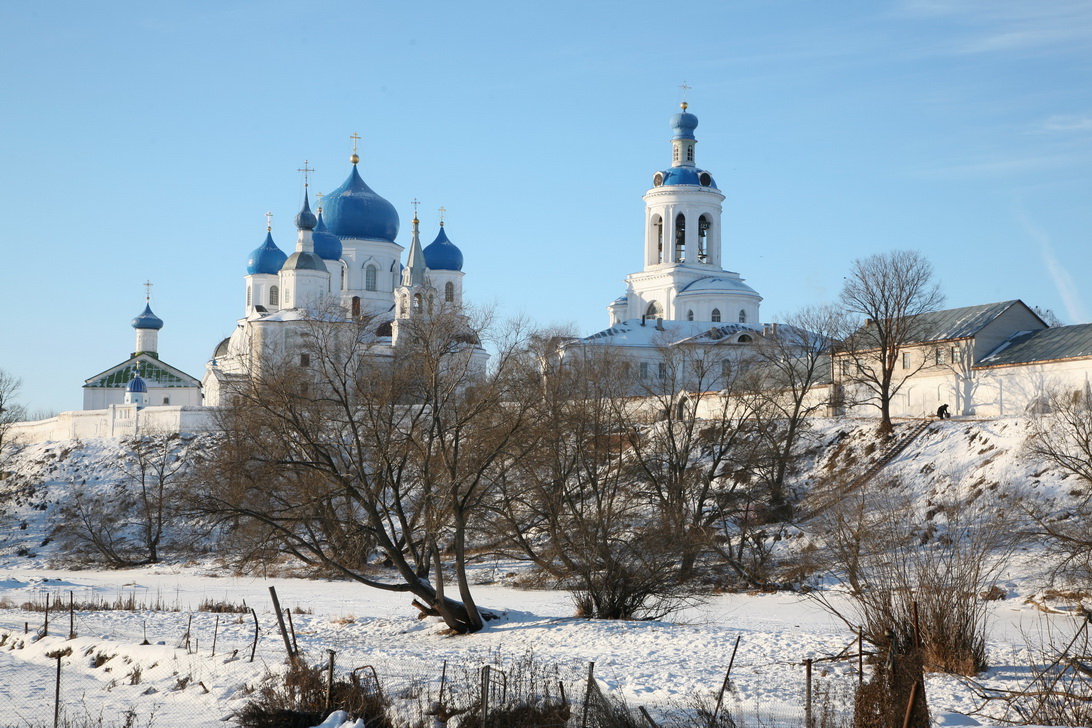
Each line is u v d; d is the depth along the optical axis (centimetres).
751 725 2605
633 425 6353
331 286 13238
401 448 4419
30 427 12781
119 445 10931
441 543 6769
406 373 4722
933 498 6581
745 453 6469
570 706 2734
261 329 11831
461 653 3812
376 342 5819
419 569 4641
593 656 3647
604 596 4694
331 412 4731
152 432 11269
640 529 5275
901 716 2341
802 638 3888
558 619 4547
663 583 4822
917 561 3472
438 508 4506
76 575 7519
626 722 2539
